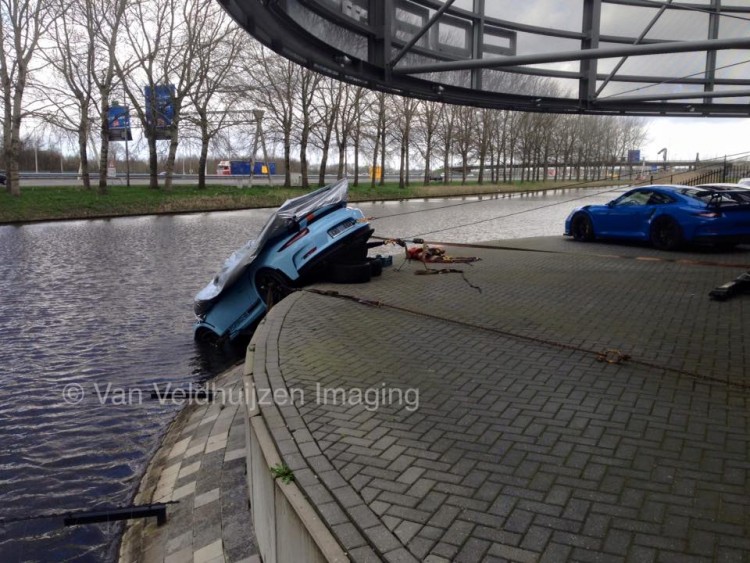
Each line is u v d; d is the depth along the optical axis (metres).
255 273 9.23
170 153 40.78
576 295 8.48
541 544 2.63
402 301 8.30
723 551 2.54
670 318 6.93
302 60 7.60
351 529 2.78
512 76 10.38
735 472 3.23
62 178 53.91
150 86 40.41
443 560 2.54
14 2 31.59
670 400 4.36
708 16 9.30
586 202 39.59
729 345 5.73
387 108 54.22
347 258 10.00
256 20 6.37
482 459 3.49
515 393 4.61
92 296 11.88
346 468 3.40
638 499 2.99
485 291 8.94
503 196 51.97
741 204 12.47
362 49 8.41
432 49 8.98
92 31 35.88
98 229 25.42
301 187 49.94
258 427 4.00
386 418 4.16
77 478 5.11
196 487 4.58
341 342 6.24
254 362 5.57
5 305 11.11
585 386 4.73
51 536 4.33
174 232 23.89
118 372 7.66
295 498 3.07
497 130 70.62
